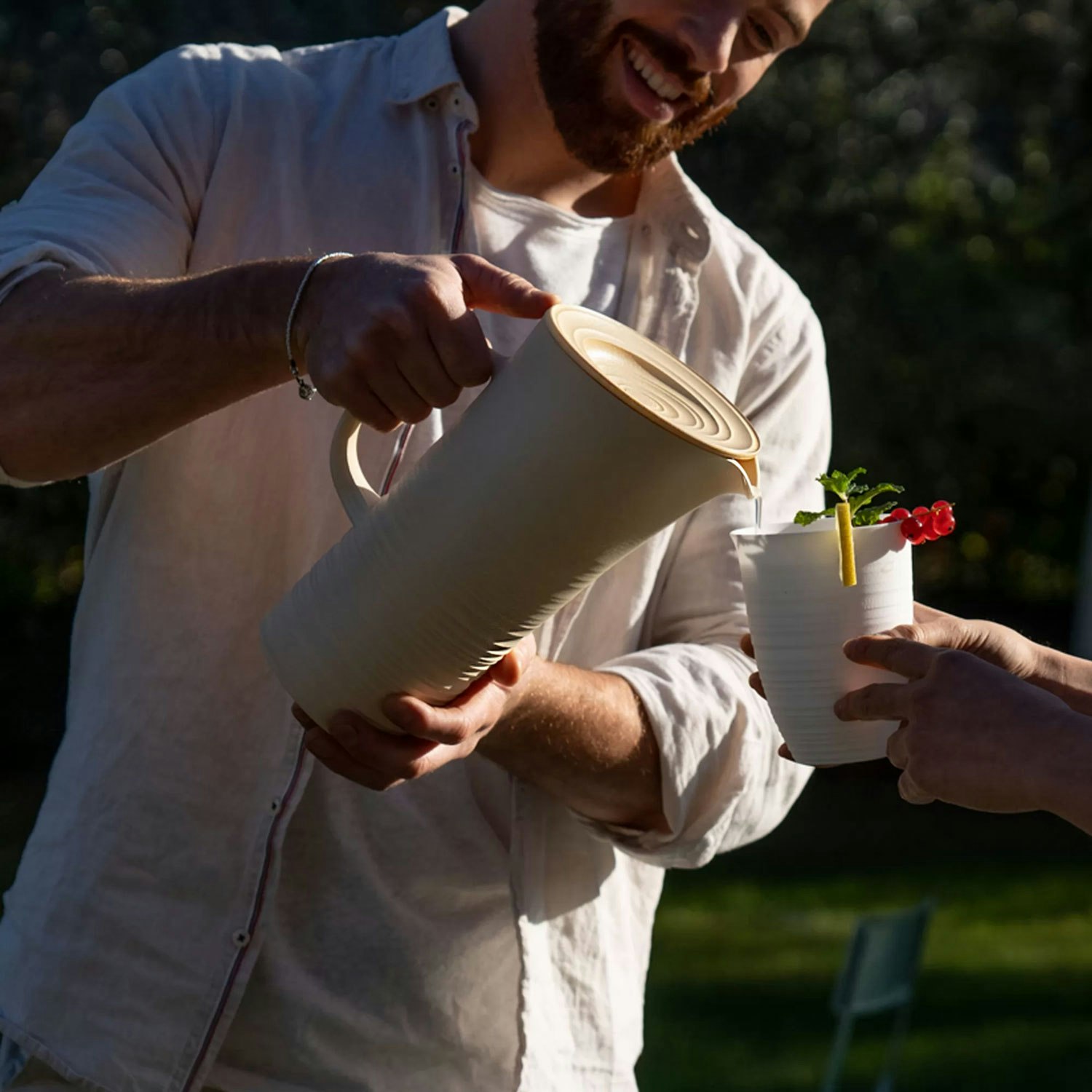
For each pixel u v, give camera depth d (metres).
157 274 2.32
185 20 10.45
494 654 1.85
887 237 13.18
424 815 2.40
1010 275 14.10
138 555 2.38
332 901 2.36
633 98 2.43
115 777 2.33
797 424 2.74
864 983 4.34
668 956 9.31
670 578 2.69
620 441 1.66
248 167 2.43
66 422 2.04
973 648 2.10
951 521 1.96
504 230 2.57
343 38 10.35
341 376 1.82
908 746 1.92
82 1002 2.28
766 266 2.74
